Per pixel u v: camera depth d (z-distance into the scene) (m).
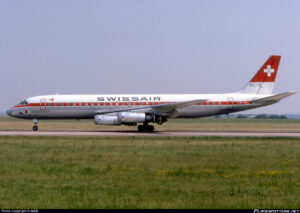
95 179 23.69
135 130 73.38
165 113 65.38
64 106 66.31
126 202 18.48
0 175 24.83
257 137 53.72
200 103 66.50
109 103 66.00
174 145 42.06
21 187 21.52
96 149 38.16
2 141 46.53
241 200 19.00
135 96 66.50
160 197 19.48
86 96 66.88
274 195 20.08
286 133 65.88
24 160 30.97
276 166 28.75
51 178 23.92
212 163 29.89
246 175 25.28
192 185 22.23
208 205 18.03
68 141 46.62
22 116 67.06
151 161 30.56
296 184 22.67
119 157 32.66
